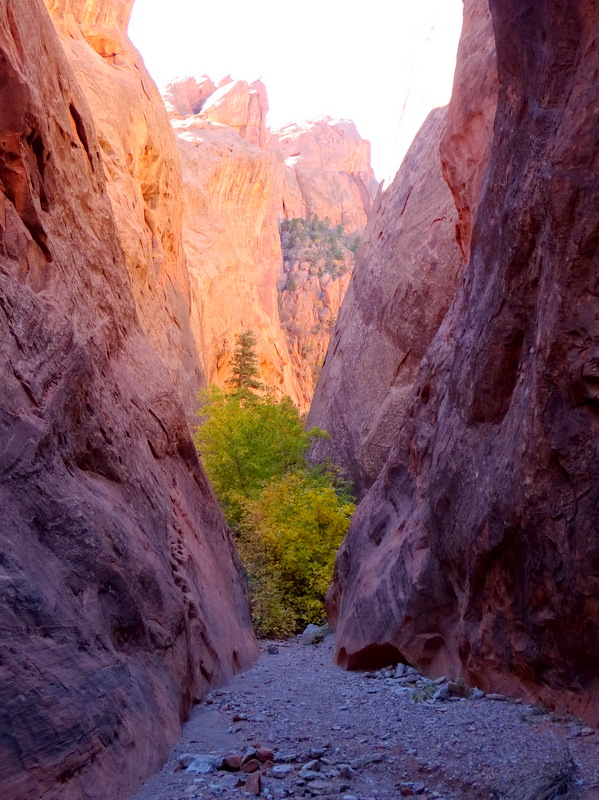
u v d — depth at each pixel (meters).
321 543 15.80
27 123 6.36
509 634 6.59
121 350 9.16
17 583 4.00
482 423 7.12
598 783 4.32
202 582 8.99
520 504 6.00
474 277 7.88
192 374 28.61
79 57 24.16
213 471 19.52
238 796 4.18
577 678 5.82
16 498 4.53
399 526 10.09
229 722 6.23
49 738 3.65
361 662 9.63
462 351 7.77
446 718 6.00
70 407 5.98
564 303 5.48
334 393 23.45
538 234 6.09
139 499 7.37
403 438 10.63
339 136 117.44
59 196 7.35
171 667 6.17
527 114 6.43
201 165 53.09
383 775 4.64
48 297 6.23
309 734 5.65
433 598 8.32
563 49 5.79
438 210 19.56
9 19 6.54
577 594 5.54
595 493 5.35
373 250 23.34
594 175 5.27
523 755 4.83
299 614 15.04
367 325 22.41
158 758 4.87
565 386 5.54
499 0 6.54
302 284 88.94
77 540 5.05
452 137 11.65
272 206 80.75
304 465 21.27
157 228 28.33
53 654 4.06
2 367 4.88
